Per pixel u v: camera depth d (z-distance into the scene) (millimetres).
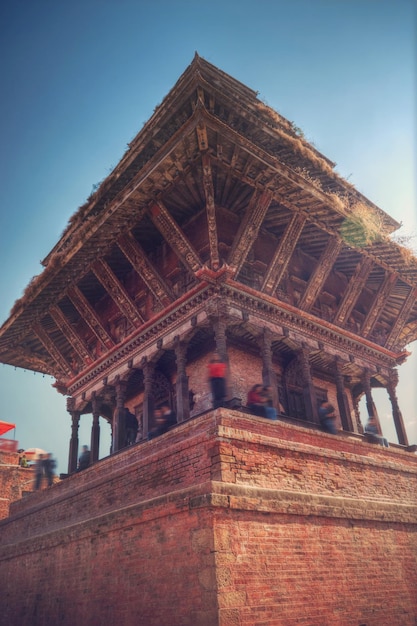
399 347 25328
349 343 21281
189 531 10109
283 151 16703
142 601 10648
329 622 10539
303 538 11164
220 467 10734
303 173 17359
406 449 20953
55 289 22109
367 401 21344
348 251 22125
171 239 17719
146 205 18172
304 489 12273
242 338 19328
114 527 12273
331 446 14141
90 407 25359
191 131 14711
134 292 21703
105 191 17859
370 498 14062
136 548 11367
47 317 24188
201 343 19453
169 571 10234
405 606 12539
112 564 11977
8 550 18000
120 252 20797
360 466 14422
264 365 17156
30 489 32469
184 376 16969
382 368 22750
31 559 16203
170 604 9938
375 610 11711
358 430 24703
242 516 10250
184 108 14789
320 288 20438
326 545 11586
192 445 11656
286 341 18703
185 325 17453
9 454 32750
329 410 19016
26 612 15273
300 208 18703
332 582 11156
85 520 13766
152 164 16125
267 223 20047
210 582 9266
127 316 20203
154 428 17047
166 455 12352
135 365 19453
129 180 17375
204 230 18500
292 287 20984
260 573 9906
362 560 12242
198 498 10070
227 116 15281
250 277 18984
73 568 13539
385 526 13625
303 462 12688
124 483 13516
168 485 11961
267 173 16812
